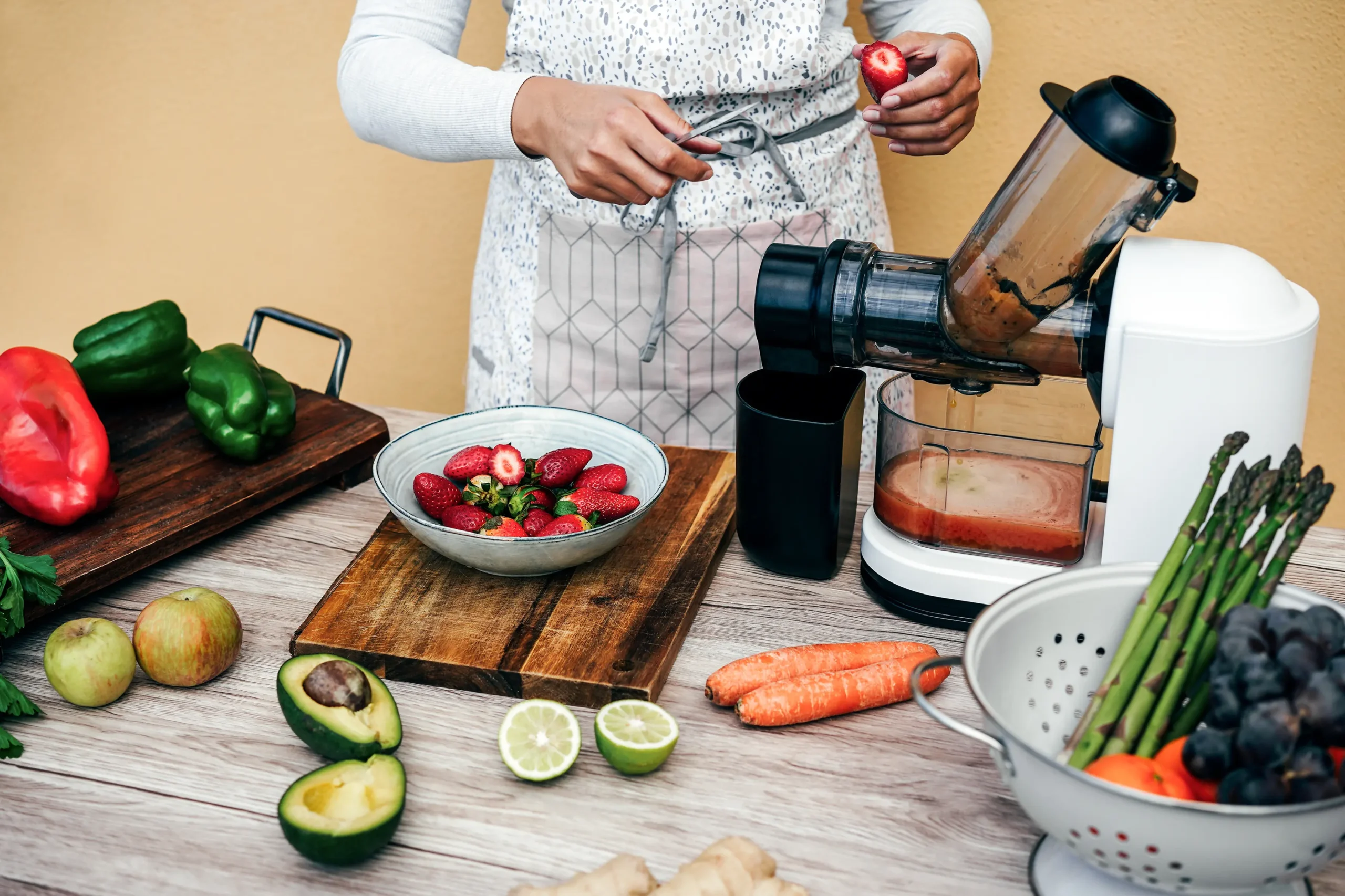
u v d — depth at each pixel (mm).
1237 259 894
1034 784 645
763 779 830
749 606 1043
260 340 2361
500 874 744
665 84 1316
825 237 1444
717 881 686
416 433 1122
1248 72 1716
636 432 1142
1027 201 842
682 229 1381
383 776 779
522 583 1037
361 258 2238
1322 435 1896
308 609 1039
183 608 905
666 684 934
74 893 724
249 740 866
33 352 1132
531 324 1500
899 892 733
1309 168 1744
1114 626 791
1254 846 594
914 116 1273
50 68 2215
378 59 1310
